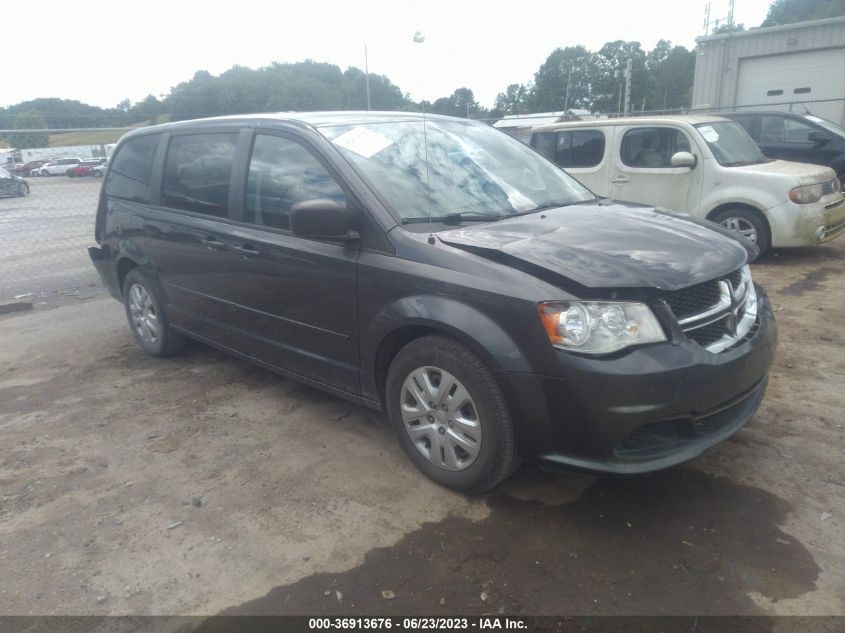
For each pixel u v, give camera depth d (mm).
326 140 3432
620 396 2438
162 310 4781
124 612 2387
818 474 3062
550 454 2656
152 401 4242
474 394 2752
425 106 4520
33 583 2557
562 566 2525
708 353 2588
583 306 2492
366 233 3129
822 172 7281
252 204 3797
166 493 3150
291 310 3568
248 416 3951
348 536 2758
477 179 3635
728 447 3332
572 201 3850
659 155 7680
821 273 6828
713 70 18359
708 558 2541
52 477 3340
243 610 2373
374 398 3299
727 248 2988
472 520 2824
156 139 4719
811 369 4270
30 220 10375
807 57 16734
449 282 2770
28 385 4633
